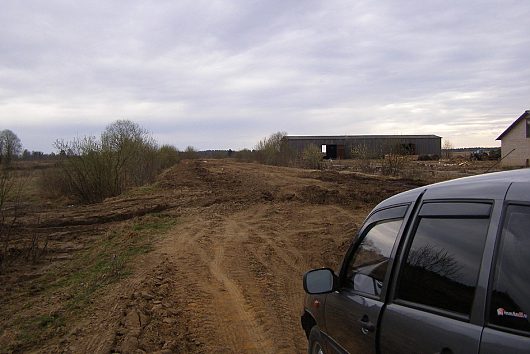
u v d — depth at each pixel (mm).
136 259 11297
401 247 3191
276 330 6848
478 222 2561
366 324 3340
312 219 16109
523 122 45406
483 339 2264
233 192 24234
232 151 127000
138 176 36062
